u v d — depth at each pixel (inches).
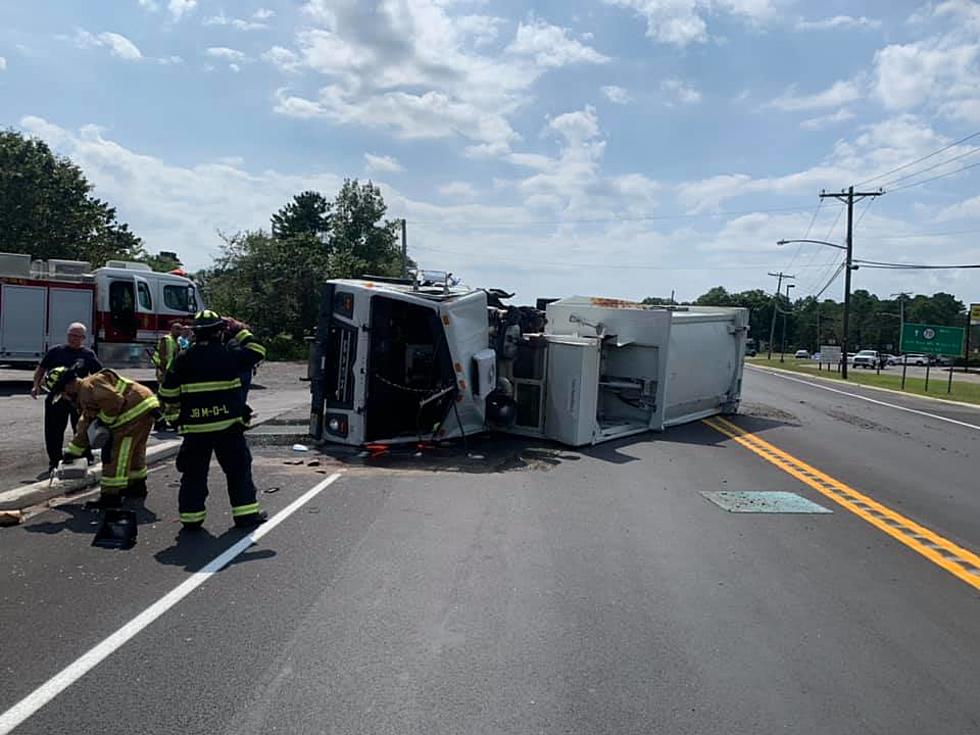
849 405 904.9
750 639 185.0
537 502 329.1
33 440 445.7
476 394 464.8
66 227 1808.6
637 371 570.3
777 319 5467.5
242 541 257.0
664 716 146.2
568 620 193.8
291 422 530.9
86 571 223.1
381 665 164.9
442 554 247.3
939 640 188.1
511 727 140.3
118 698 148.3
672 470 417.4
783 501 344.8
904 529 300.4
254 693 151.2
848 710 150.7
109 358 833.5
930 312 5167.3
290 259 1669.5
